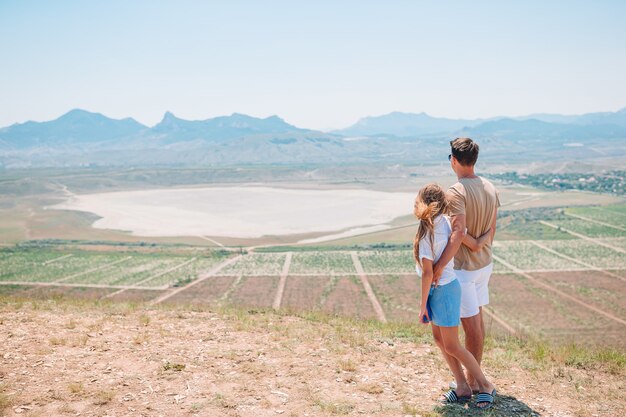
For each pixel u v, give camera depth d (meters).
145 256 128.25
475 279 6.20
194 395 6.23
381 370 7.47
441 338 6.23
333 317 12.39
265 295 78.56
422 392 6.57
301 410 5.84
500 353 8.94
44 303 12.59
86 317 10.48
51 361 7.30
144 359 7.60
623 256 112.25
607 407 6.28
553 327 54.22
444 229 5.77
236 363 7.56
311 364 7.60
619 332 52.03
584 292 75.50
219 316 11.39
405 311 64.94
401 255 119.25
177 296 79.75
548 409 6.14
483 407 5.94
